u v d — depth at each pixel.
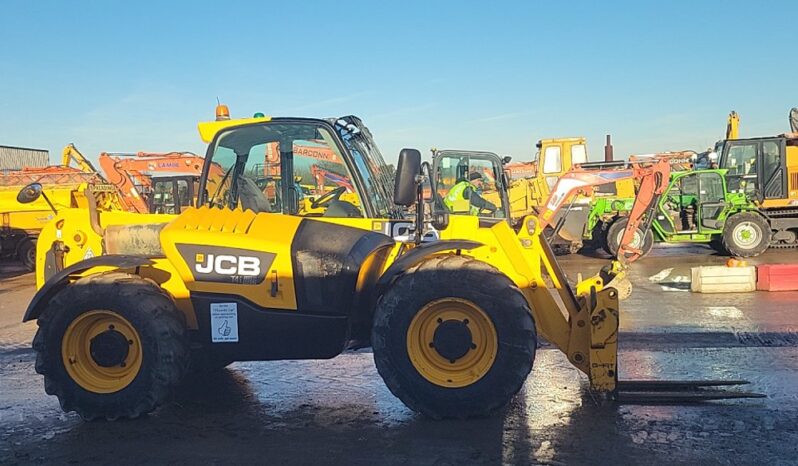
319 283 4.50
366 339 4.98
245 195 5.00
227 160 5.02
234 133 5.01
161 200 12.88
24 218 16.44
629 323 7.61
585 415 4.48
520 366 4.25
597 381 4.57
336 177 4.98
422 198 4.76
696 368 5.61
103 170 14.62
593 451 3.88
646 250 14.55
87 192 5.25
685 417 4.41
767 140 16.73
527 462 3.76
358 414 4.66
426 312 4.36
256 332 4.55
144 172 15.44
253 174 5.01
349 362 6.11
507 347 4.26
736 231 14.80
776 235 16.47
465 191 11.14
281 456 3.95
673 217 15.36
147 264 4.61
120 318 4.49
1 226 16.41
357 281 4.55
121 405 4.49
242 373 5.79
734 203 14.98
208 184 5.03
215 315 4.56
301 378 5.62
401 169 4.46
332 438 4.22
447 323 4.36
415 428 4.32
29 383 5.80
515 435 4.15
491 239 4.71
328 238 4.61
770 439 4.02
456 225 4.75
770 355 6.00
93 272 4.76
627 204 15.45
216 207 5.01
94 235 4.99
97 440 4.29
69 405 4.54
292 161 5.00
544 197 16.73
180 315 4.59
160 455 4.02
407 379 4.34
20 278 14.98
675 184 15.41
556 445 3.98
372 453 3.95
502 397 4.28
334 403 4.93
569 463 3.73
